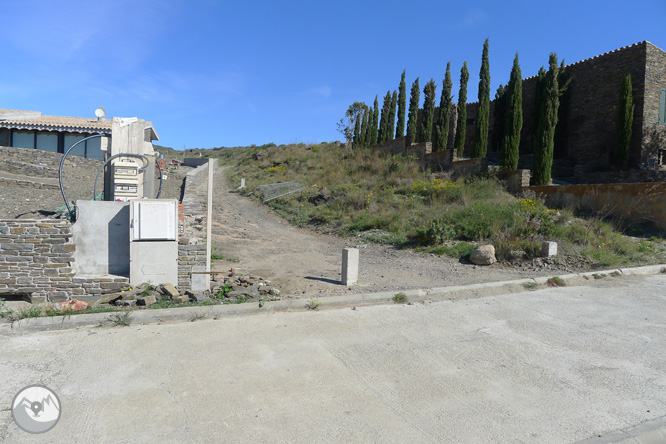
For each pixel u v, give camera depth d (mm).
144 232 7770
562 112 24766
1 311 5570
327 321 5680
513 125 19594
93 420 3162
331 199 20375
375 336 5145
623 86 20625
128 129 12555
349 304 6527
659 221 12867
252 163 37625
